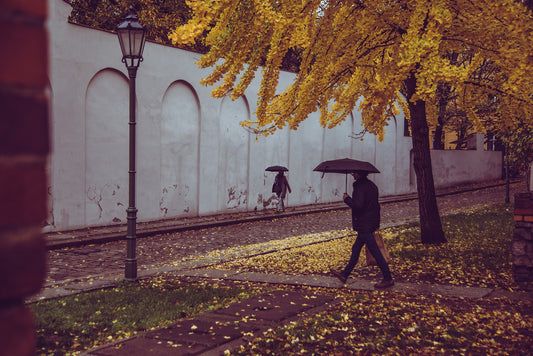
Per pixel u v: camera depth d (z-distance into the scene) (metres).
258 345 5.36
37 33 0.88
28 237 0.86
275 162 23.14
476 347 5.23
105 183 16.08
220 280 9.42
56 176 14.42
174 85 18.42
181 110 18.73
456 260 10.27
